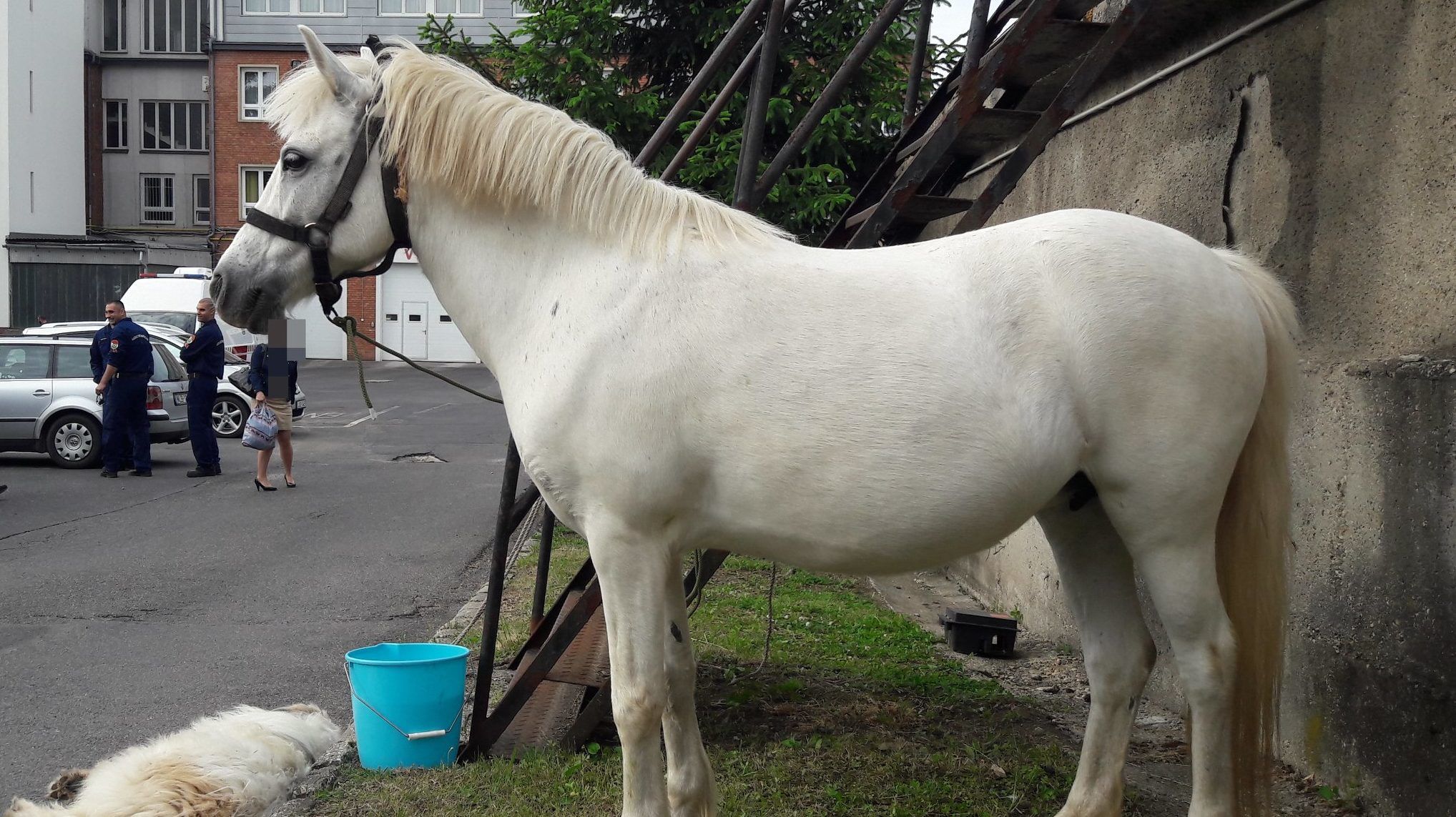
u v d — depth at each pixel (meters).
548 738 3.77
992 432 2.40
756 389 2.46
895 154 5.12
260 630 5.38
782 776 3.39
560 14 8.89
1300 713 3.38
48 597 6.09
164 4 33.59
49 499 9.89
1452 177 2.85
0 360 12.37
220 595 6.16
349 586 6.39
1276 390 2.64
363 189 2.91
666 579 2.62
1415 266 2.98
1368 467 3.07
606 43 8.92
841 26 8.46
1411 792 2.86
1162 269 2.49
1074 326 2.45
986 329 2.44
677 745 2.91
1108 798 2.80
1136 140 4.63
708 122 3.95
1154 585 2.57
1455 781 2.70
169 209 34.47
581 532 2.73
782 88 8.44
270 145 32.41
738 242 2.64
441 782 3.38
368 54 3.07
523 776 3.41
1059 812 2.90
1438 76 2.90
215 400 11.45
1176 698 4.13
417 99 2.83
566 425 2.58
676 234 2.63
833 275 2.54
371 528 8.44
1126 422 2.47
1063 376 2.44
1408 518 2.90
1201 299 2.49
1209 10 3.92
